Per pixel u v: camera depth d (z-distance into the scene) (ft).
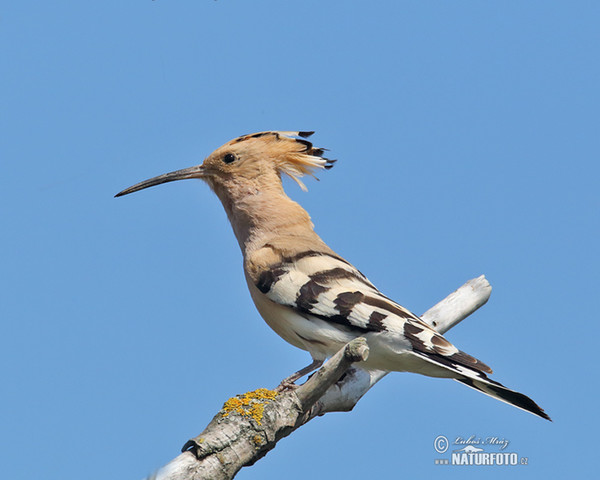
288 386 32.24
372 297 32.27
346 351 25.99
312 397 27.35
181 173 38.11
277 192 36.94
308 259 33.76
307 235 35.58
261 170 37.11
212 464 25.80
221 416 26.96
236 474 26.53
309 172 37.70
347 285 32.73
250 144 37.47
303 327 32.65
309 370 32.68
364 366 32.76
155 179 38.22
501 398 29.55
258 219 36.17
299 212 36.27
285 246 34.60
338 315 31.89
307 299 32.53
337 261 34.09
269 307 33.76
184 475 25.31
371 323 31.42
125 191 38.22
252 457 26.66
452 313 38.24
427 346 30.86
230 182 37.24
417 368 31.89
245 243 36.24
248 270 34.63
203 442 25.88
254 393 27.68
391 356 31.65
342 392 33.22
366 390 34.37
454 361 30.45
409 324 31.48
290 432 27.68
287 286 33.12
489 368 30.42
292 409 27.37
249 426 26.66
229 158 37.27
